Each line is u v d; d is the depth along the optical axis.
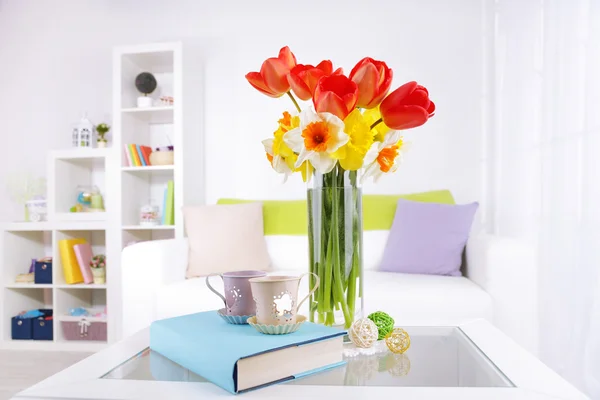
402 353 1.05
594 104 1.85
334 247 1.10
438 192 2.80
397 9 3.23
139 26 3.50
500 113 2.99
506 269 2.02
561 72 2.14
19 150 3.62
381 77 1.04
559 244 2.13
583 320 1.91
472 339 1.17
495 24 3.09
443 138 3.16
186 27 3.43
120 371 0.94
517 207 2.70
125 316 2.23
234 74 3.36
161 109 3.09
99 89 3.55
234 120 3.35
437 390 0.82
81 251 3.20
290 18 3.32
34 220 3.25
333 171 1.10
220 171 3.36
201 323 1.09
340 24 3.28
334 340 0.96
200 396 0.80
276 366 0.86
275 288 0.97
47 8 3.62
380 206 2.77
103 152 3.15
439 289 2.04
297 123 1.07
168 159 3.15
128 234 3.20
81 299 3.37
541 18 2.38
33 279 3.21
